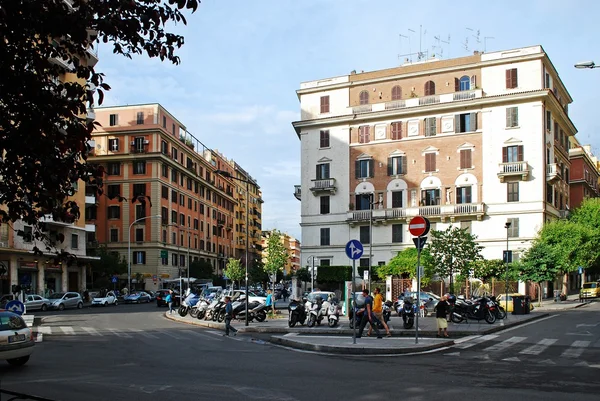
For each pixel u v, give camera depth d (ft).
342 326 77.71
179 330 79.61
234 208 355.56
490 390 31.45
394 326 75.51
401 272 137.90
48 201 20.21
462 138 172.65
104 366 41.68
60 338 66.90
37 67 19.77
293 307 78.64
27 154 19.63
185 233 263.29
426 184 175.94
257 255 410.72
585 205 185.88
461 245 107.55
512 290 139.13
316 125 191.72
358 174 185.47
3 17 18.06
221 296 103.24
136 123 233.14
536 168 162.71
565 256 139.54
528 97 163.43
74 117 20.42
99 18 19.53
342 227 186.29
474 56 173.78
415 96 180.55
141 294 200.03
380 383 33.73
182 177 261.03
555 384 33.50
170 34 21.06
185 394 30.27
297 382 34.12
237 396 29.73
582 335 66.08
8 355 40.29
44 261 162.50
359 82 187.83
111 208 232.73
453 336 64.69
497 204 166.20
